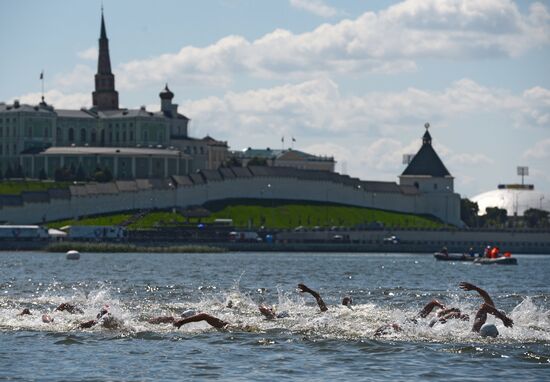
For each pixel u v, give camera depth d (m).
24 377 69.81
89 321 90.50
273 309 98.94
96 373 71.25
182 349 80.56
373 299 137.62
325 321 93.06
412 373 71.62
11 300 120.19
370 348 80.81
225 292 148.38
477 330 86.50
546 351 79.69
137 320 95.12
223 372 71.81
